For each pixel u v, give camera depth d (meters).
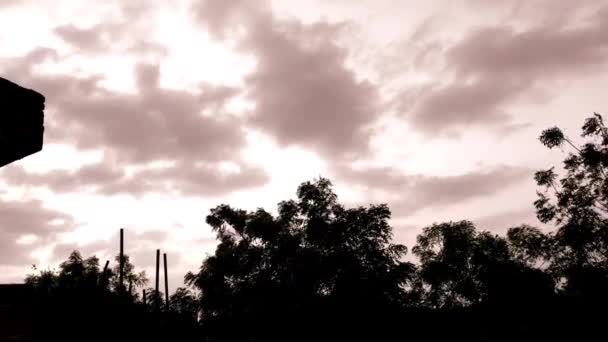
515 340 28.75
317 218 29.27
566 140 28.20
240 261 29.73
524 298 28.52
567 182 28.64
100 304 26.44
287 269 28.22
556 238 28.25
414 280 34.94
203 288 29.95
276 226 30.00
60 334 23.94
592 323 25.67
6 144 1.97
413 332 28.36
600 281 25.61
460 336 30.17
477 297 33.78
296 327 26.66
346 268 27.19
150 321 30.36
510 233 31.81
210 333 29.45
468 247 35.81
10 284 23.66
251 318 27.73
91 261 30.31
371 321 25.94
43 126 2.13
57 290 25.75
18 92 2.04
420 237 39.59
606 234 26.08
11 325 22.70
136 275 39.34
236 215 31.11
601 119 27.22
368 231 28.23
